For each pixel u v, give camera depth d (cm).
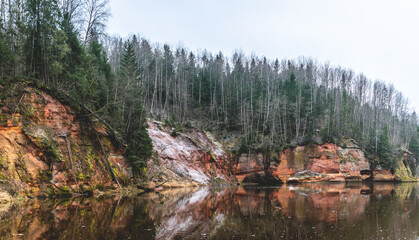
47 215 1703
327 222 1844
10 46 2906
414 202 2983
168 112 7175
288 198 3256
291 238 1425
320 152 6938
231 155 6475
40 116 2556
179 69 8506
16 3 2919
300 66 11944
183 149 5453
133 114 3941
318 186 5650
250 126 7062
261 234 1498
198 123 7400
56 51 3145
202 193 3762
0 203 1992
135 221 1689
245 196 3472
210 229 1592
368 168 7481
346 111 8375
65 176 2592
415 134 10919
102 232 1377
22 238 1204
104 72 4031
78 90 3084
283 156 6581
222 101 7938
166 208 2281
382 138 8175
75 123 2941
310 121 7544
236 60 11619
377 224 1806
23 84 2506
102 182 3020
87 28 3631
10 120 2302
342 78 11225
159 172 4150
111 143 3400
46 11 2934
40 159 2442
